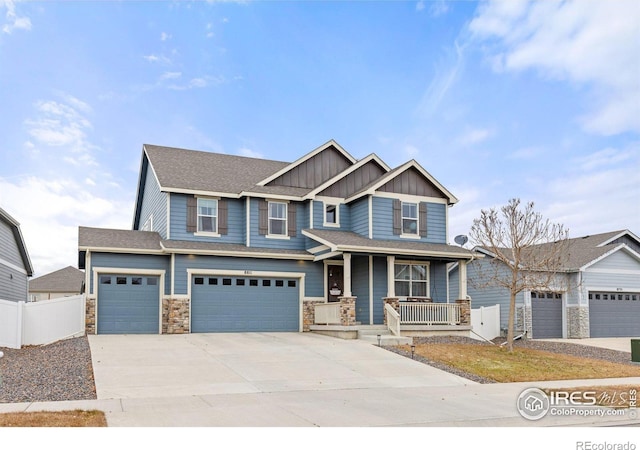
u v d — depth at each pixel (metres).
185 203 24.25
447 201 26.70
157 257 23.16
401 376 15.34
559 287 28.42
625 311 29.78
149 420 9.71
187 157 27.67
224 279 23.67
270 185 26.14
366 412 10.97
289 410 10.90
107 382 12.91
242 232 25.27
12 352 16.80
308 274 25.06
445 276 26.12
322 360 16.89
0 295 25.11
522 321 27.14
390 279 23.28
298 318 24.69
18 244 29.20
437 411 11.27
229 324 23.52
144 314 22.86
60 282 48.44
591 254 29.36
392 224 25.27
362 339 21.44
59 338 19.98
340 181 26.41
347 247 22.16
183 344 18.83
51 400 11.15
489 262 28.92
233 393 12.44
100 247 21.98
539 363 18.48
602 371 17.84
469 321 24.16
